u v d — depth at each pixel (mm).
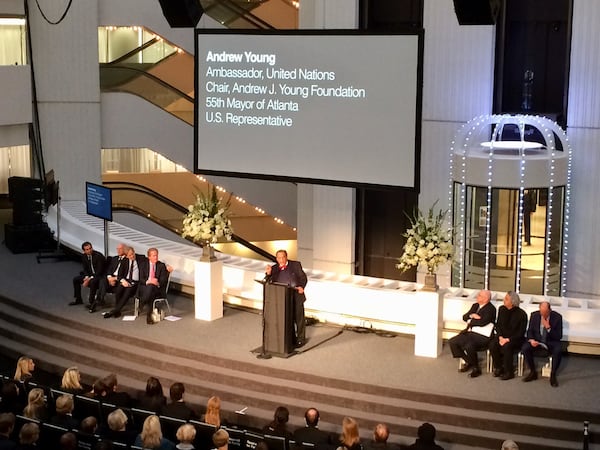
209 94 13820
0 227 18375
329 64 12867
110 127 18938
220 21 19984
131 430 8156
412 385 9695
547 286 14539
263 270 12422
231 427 9016
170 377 10500
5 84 17188
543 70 15516
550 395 9430
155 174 21203
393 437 9219
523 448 8867
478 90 15523
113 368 10914
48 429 7828
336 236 17109
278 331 10516
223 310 12383
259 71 13398
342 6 16562
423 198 16219
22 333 12102
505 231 14398
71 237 15523
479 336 10078
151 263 11875
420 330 10594
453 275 15055
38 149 18234
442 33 15680
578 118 14805
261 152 13602
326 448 7836
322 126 13078
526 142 15586
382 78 12500
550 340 9805
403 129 12453
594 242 14844
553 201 14414
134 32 22344
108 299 12875
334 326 11703
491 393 9484
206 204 11750
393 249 17016
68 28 18047
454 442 9109
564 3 15203
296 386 9945
